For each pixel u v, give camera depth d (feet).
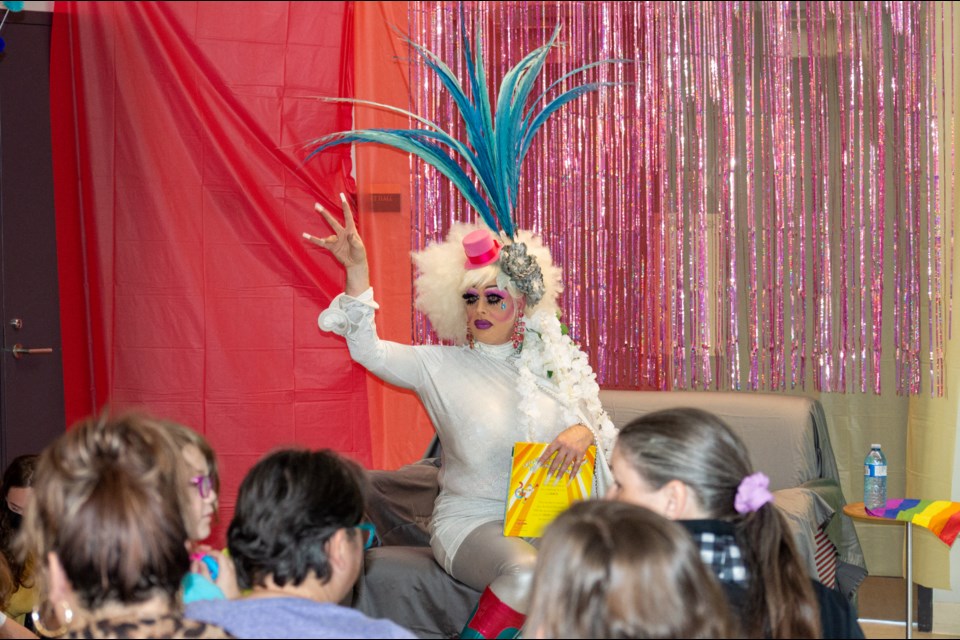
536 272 9.78
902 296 13.42
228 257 13.94
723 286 13.80
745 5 13.58
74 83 14.03
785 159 13.64
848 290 13.62
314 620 4.59
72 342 14.17
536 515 8.99
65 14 14.05
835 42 13.51
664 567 4.12
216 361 13.96
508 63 13.87
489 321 9.87
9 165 14.51
